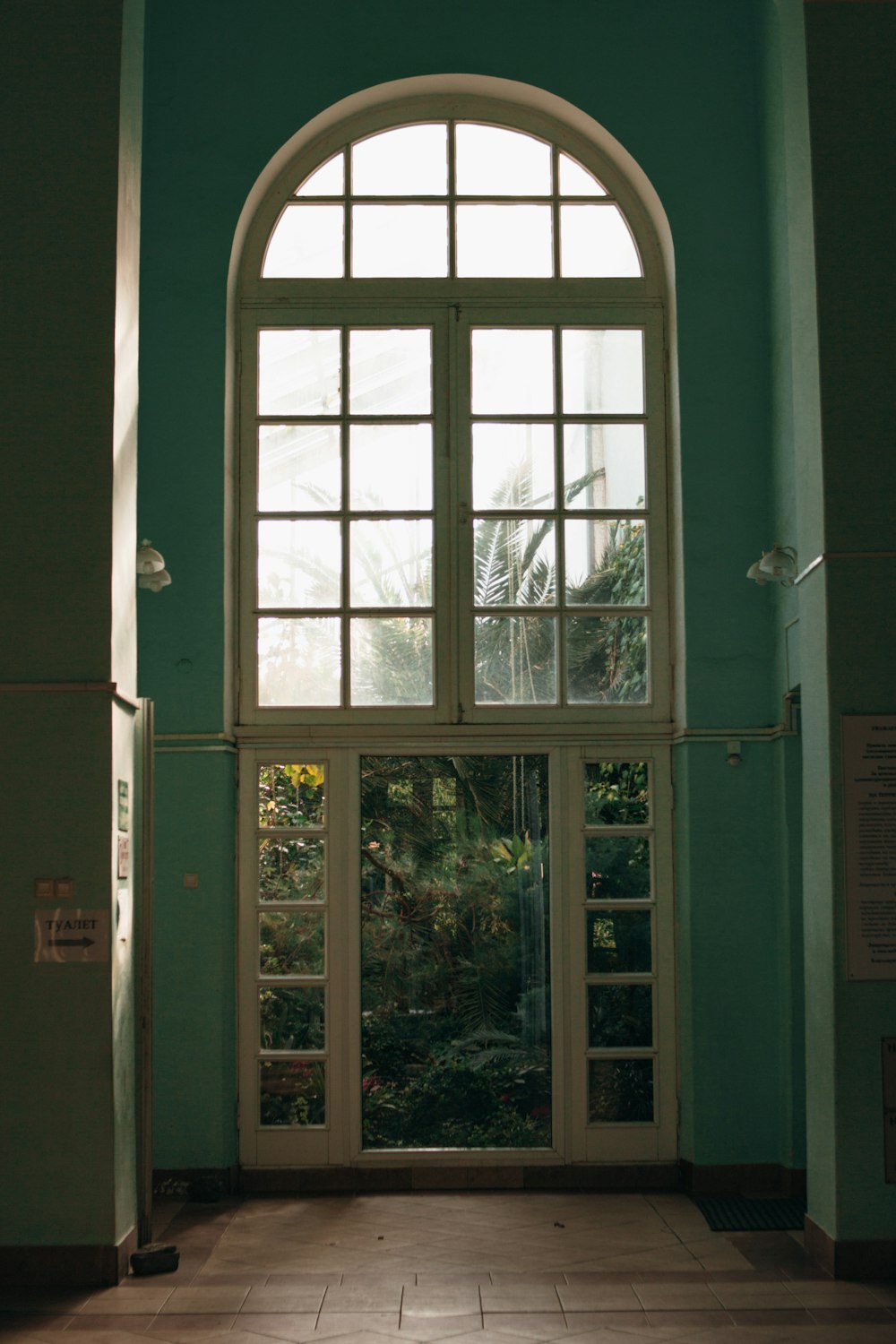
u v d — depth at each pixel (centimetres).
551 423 721
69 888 509
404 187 730
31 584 522
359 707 707
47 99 539
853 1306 484
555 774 706
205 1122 669
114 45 541
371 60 718
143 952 563
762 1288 509
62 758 514
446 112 730
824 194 548
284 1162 684
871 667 530
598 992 698
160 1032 674
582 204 730
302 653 711
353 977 693
